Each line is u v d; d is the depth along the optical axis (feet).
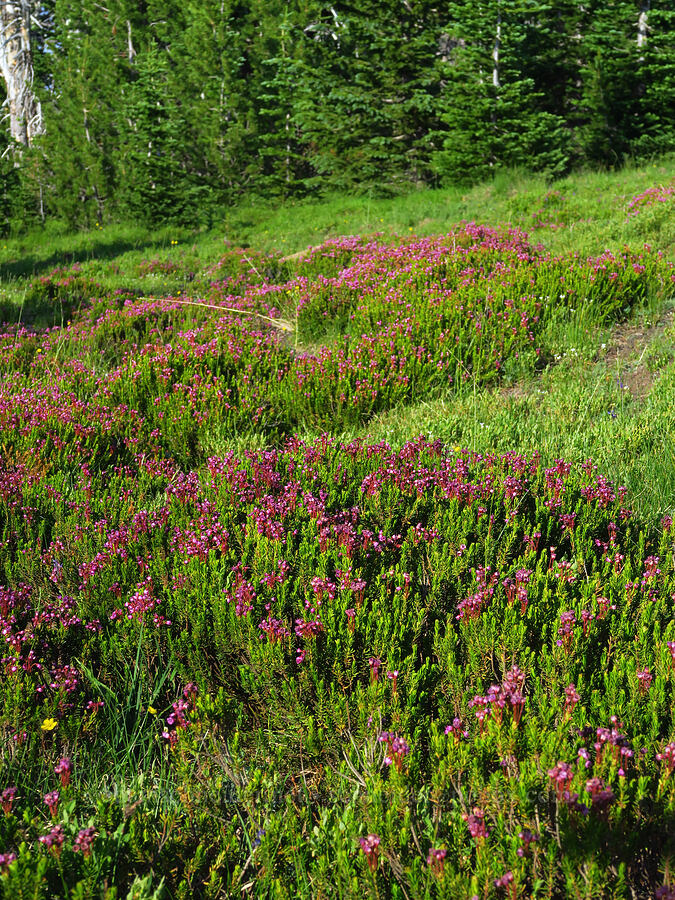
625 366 24.02
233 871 7.50
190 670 10.44
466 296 28.86
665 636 9.70
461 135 68.23
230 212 80.48
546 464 16.53
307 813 8.14
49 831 7.42
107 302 38.14
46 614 11.18
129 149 82.07
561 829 6.82
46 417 20.13
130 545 13.10
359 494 14.90
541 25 75.51
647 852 7.22
